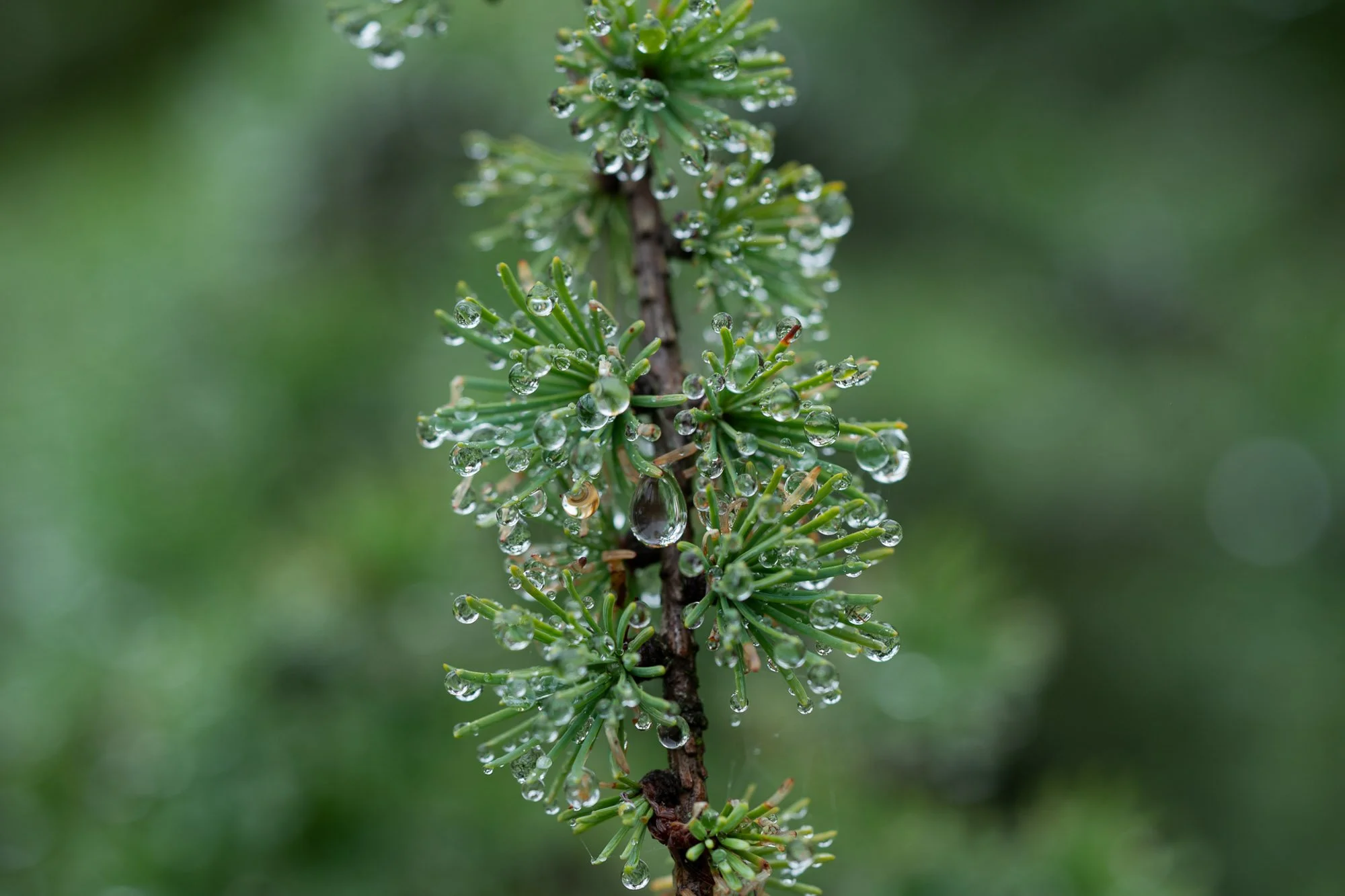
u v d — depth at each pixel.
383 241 0.66
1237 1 0.92
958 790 0.45
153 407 0.61
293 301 0.63
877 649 0.30
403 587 0.45
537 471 0.31
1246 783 0.84
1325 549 0.86
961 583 0.46
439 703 0.45
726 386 0.30
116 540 0.55
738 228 0.32
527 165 0.34
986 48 0.91
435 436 0.31
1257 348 0.86
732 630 0.30
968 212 0.87
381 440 0.60
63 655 0.51
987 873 0.40
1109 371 0.85
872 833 0.41
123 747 0.46
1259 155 0.90
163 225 0.69
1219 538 0.87
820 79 0.81
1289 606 0.86
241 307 0.63
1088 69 0.92
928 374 0.79
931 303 0.83
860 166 0.85
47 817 0.45
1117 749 0.87
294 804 0.42
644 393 0.32
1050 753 0.87
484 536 0.49
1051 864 0.40
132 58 0.91
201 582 0.54
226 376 0.61
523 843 0.45
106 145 0.85
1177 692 0.86
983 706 0.44
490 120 0.63
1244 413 0.84
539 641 0.30
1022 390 0.80
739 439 0.30
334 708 0.44
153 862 0.41
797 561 0.30
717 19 0.32
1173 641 0.86
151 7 0.90
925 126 0.87
